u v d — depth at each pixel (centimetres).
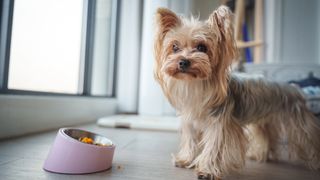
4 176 50
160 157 70
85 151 53
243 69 129
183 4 154
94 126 123
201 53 58
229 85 61
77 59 133
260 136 74
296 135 69
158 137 100
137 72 174
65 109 112
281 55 150
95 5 144
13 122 82
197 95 59
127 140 92
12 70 87
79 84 135
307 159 68
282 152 81
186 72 57
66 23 120
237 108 62
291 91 71
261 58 153
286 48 150
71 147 52
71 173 52
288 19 150
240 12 156
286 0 150
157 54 65
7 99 80
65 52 121
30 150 69
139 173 56
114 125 121
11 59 86
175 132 113
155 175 55
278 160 73
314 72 125
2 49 80
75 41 129
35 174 51
